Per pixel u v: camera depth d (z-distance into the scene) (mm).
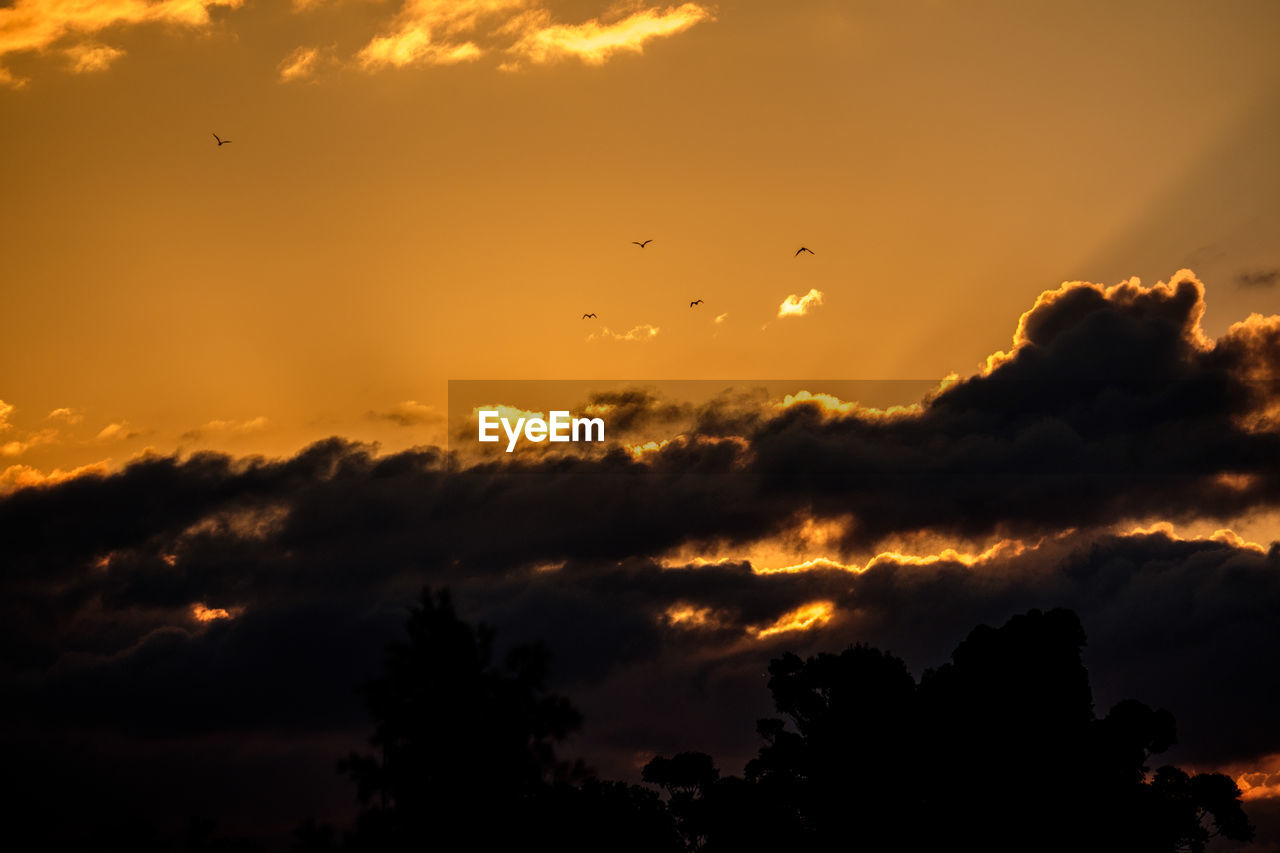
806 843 58594
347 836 32719
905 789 57406
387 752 33406
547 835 33938
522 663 34562
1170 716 58906
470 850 32344
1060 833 55375
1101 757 56938
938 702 58500
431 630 34125
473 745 32969
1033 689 57156
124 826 38250
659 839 55875
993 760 56281
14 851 38938
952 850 56062
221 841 36906
